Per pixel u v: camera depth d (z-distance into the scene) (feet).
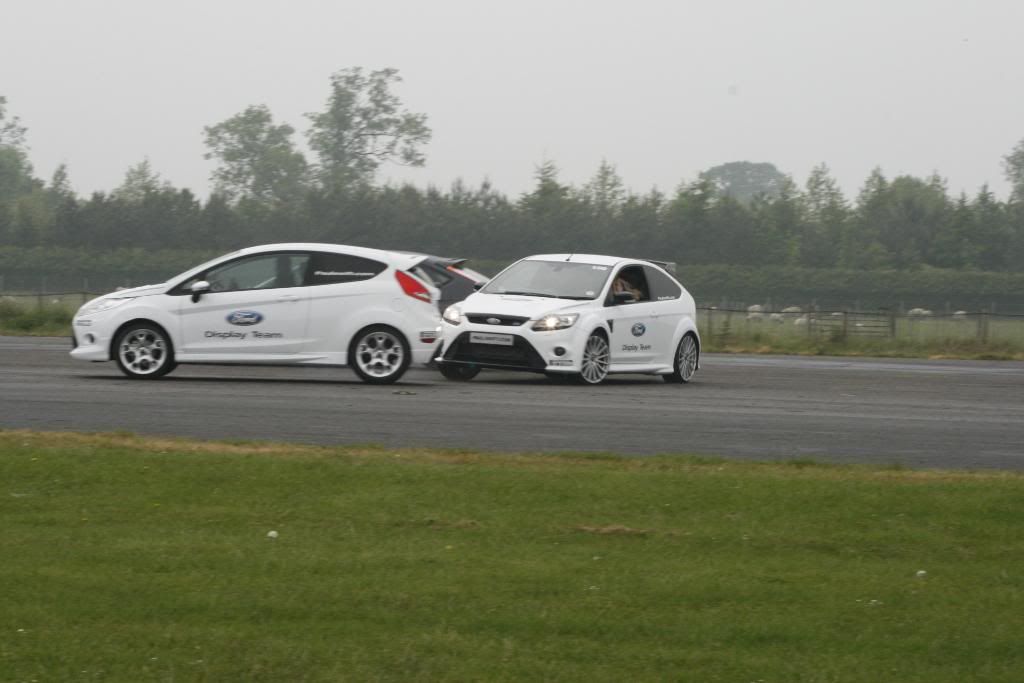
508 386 112.16
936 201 607.37
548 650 38.96
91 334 109.91
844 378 136.77
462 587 44.70
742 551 50.98
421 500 57.36
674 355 124.26
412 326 110.32
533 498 58.03
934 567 49.37
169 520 53.78
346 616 41.68
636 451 73.92
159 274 452.76
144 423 80.02
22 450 65.31
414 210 499.92
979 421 94.17
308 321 109.81
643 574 46.91
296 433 77.05
